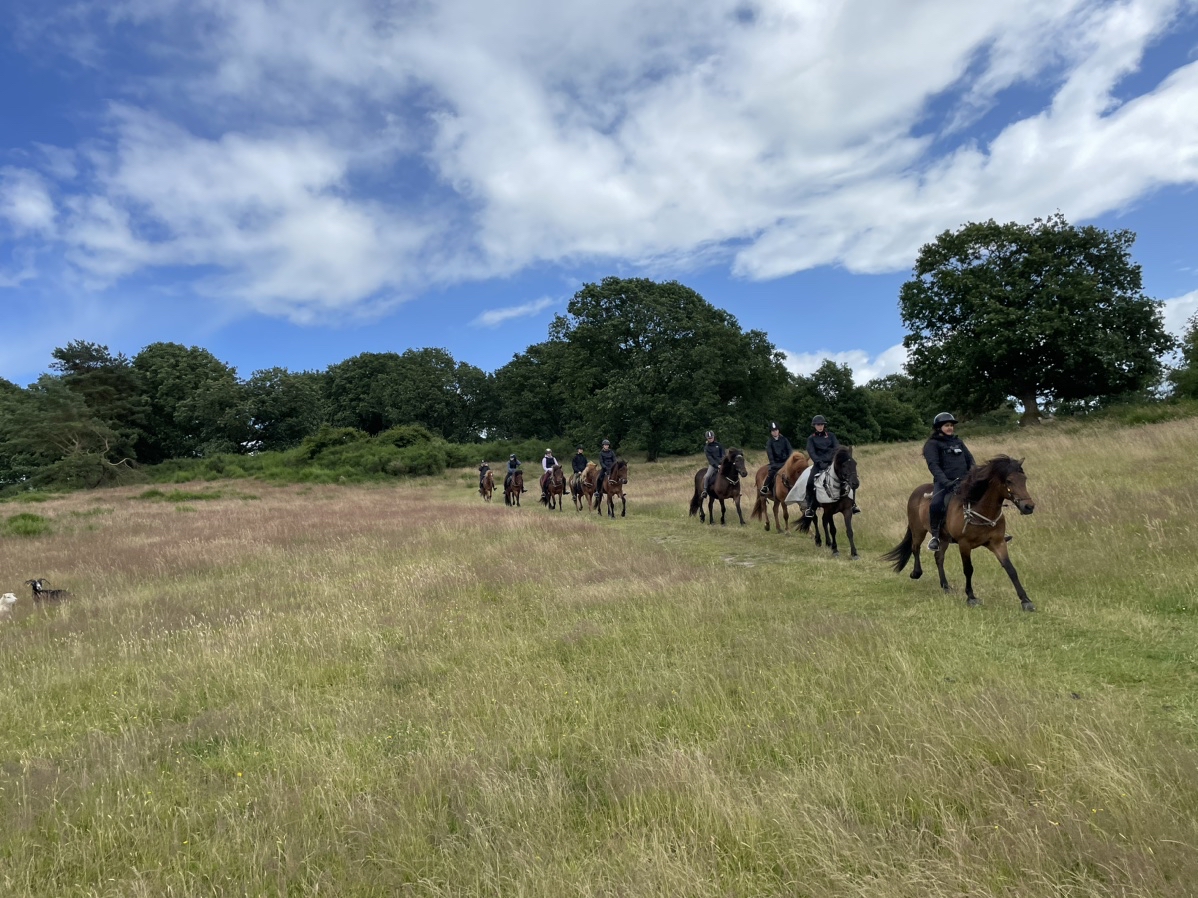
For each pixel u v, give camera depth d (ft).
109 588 38.70
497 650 23.75
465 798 13.62
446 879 11.09
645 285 166.30
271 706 19.83
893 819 11.66
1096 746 12.80
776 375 167.12
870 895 9.63
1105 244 114.93
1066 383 118.73
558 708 18.20
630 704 18.10
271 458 191.52
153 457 248.32
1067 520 34.55
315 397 254.27
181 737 17.98
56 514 87.40
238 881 11.52
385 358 294.87
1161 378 120.67
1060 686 16.88
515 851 11.43
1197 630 19.97
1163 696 16.06
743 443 163.63
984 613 23.84
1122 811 10.91
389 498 110.01
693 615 26.03
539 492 111.45
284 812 13.30
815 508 39.78
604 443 69.26
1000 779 12.22
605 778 14.15
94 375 221.05
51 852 12.75
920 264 127.03
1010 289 112.88
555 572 36.35
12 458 183.73
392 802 13.60
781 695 17.43
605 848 11.68
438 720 17.92
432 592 33.35
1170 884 9.28
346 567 41.93
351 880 11.34
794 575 33.19
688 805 12.49
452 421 290.97
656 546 44.62
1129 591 24.22
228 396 227.61
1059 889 9.34
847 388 202.49
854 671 18.56
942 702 15.52
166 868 12.09
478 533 53.01
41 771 15.88
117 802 14.34
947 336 124.06
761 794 12.53
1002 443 81.25
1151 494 35.78
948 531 26.04
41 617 32.09
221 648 24.82
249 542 53.72
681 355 152.15
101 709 20.43
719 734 15.62
